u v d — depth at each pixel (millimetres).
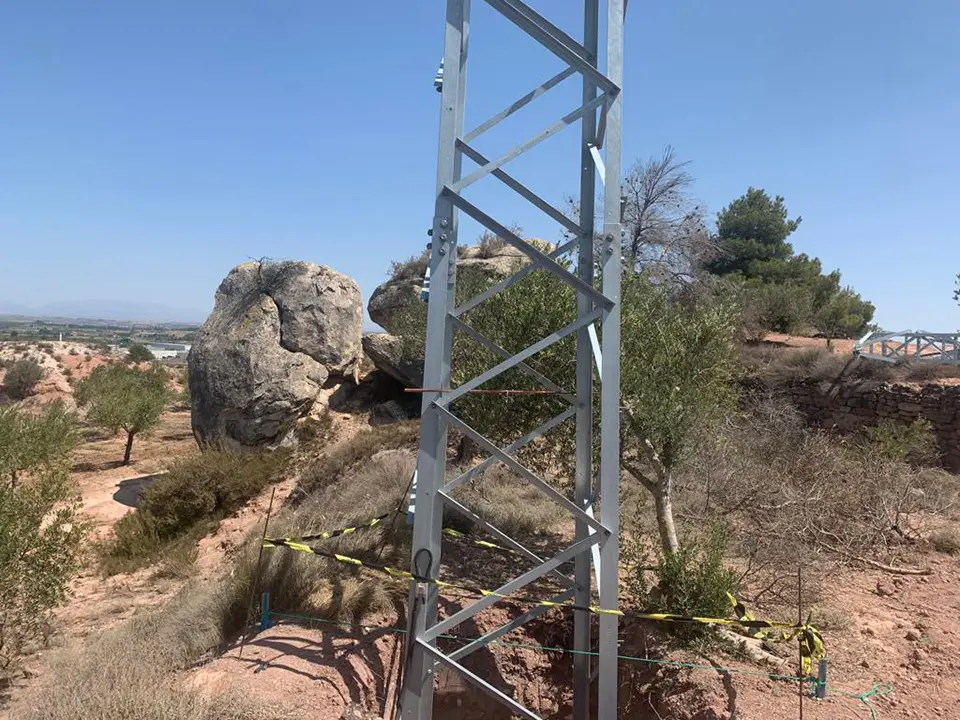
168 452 21328
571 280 4094
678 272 21938
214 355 17391
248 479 14047
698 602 5504
